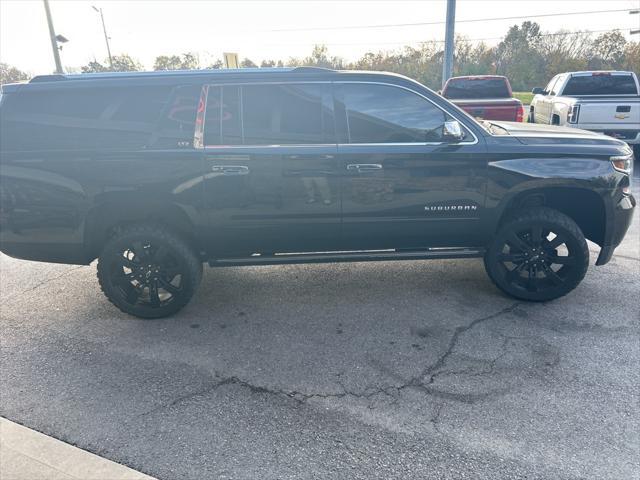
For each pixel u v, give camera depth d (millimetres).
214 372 3182
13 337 3695
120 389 3018
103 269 3771
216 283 4641
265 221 3729
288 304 4156
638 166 9867
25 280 4840
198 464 2391
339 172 3621
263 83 3611
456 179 3678
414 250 3969
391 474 2299
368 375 3104
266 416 2734
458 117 3645
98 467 2354
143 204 3689
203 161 3574
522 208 3910
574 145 3713
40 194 3598
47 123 3562
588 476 2260
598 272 4613
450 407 2770
